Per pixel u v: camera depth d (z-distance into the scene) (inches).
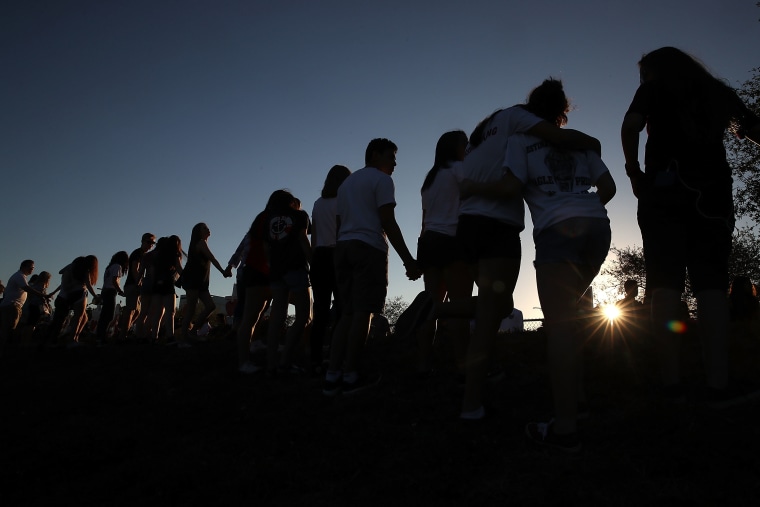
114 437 154.7
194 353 288.4
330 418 153.9
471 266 177.3
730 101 136.4
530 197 125.6
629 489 97.8
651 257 138.4
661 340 135.6
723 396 123.0
